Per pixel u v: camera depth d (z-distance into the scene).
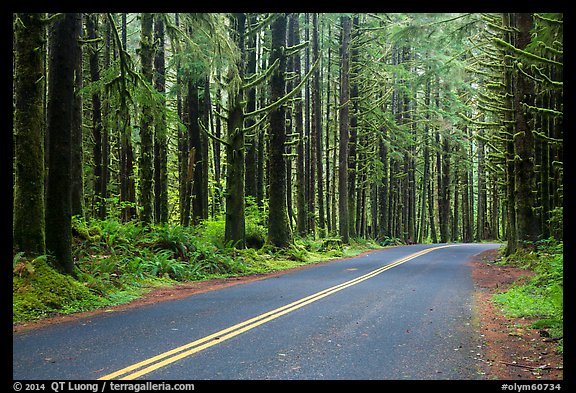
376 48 36.66
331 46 36.12
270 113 22.92
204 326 8.14
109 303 10.43
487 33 22.72
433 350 6.89
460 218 67.69
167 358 6.19
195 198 23.77
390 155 37.75
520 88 20.03
